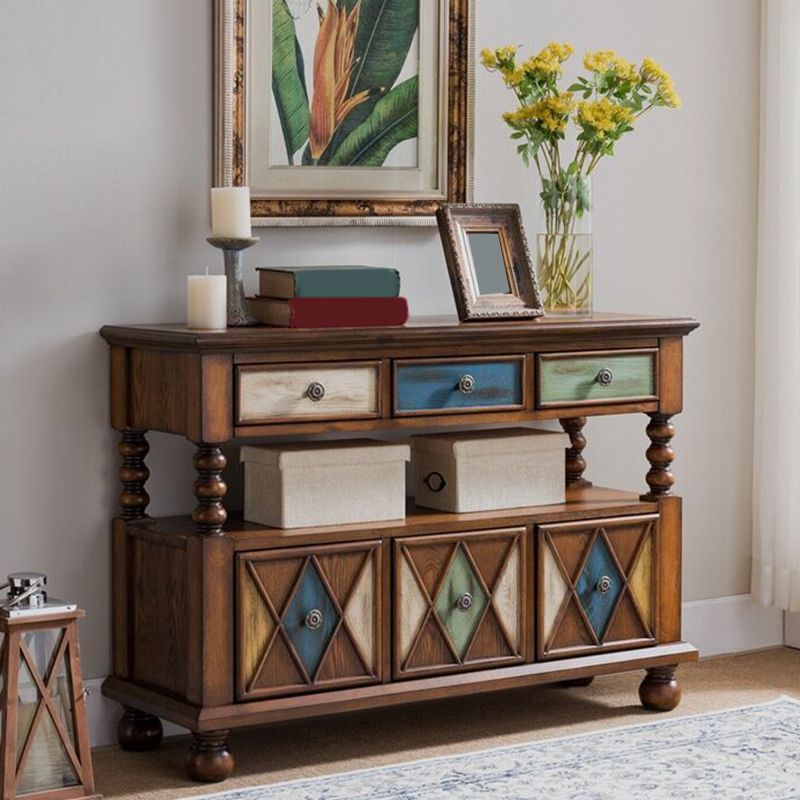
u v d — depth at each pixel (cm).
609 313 370
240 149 329
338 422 303
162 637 307
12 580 278
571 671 329
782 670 391
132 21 317
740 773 302
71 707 280
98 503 320
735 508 412
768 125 402
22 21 305
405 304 315
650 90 350
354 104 345
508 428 354
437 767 305
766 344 405
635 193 389
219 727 291
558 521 329
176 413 297
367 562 306
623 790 291
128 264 321
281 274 312
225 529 305
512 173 370
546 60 341
